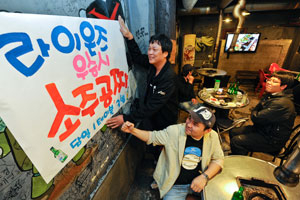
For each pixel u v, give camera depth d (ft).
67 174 3.16
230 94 10.55
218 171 4.34
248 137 6.77
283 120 5.86
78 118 3.01
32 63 2.06
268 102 6.36
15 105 1.90
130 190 6.63
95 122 3.61
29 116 2.07
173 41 6.94
